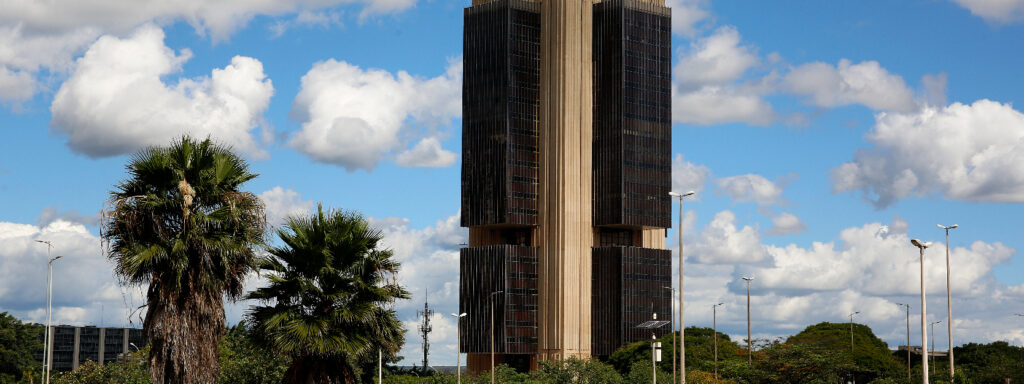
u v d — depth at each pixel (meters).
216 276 42.28
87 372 105.50
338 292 46.03
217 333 42.38
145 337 41.34
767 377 126.00
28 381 139.12
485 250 197.38
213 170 43.41
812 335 187.12
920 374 150.12
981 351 190.00
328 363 45.81
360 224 47.53
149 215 41.19
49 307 106.19
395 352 47.75
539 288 197.75
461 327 198.50
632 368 147.12
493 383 136.88
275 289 45.94
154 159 42.03
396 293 47.50
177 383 40.94
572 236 197.50
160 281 41.22
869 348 182.88
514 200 198.00
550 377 153.50
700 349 167.88
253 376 94.12
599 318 198.25
